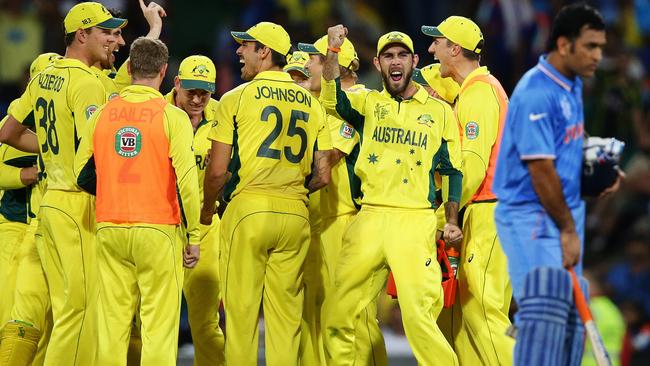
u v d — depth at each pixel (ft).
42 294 98.17
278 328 95.66
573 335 77.61
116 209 89.04
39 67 101.60
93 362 94.22
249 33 96.07
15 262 101.81
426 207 92.68
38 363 100.07
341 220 98.48
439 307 92.68
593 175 78.48
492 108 95.09
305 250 96.53
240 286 94.17
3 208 103.04
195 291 101.65
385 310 169.07
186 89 98.32
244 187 94.32
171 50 194.39
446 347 90.63
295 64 102.12
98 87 93.50
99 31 96.07
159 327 89.71
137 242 88.89
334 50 91.76
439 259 96.37
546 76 77.41
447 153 93.30
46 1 182.70
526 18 188.65
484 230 95.20
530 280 76.59
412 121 92.63
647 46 198.70
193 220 89.56
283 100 94.73
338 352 94.07
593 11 76.69
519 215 78.18
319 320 101.60
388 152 92.58
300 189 95.81
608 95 175.73
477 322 95.25
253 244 93.61
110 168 89.25
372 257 91.97
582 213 79.46
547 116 76.48
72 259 93.15
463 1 197.57
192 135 89.92
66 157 93.40
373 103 93.56
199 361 103.30
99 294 91.25
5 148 100.89
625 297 159.33
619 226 172.76
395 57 92.68
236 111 93.61
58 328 93.61
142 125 88.89
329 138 96.73
